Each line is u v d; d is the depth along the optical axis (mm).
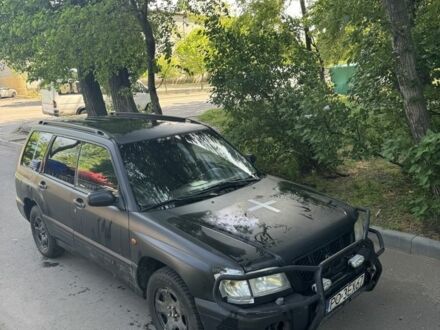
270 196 4090
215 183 4348
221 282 3111
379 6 6012
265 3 8758
